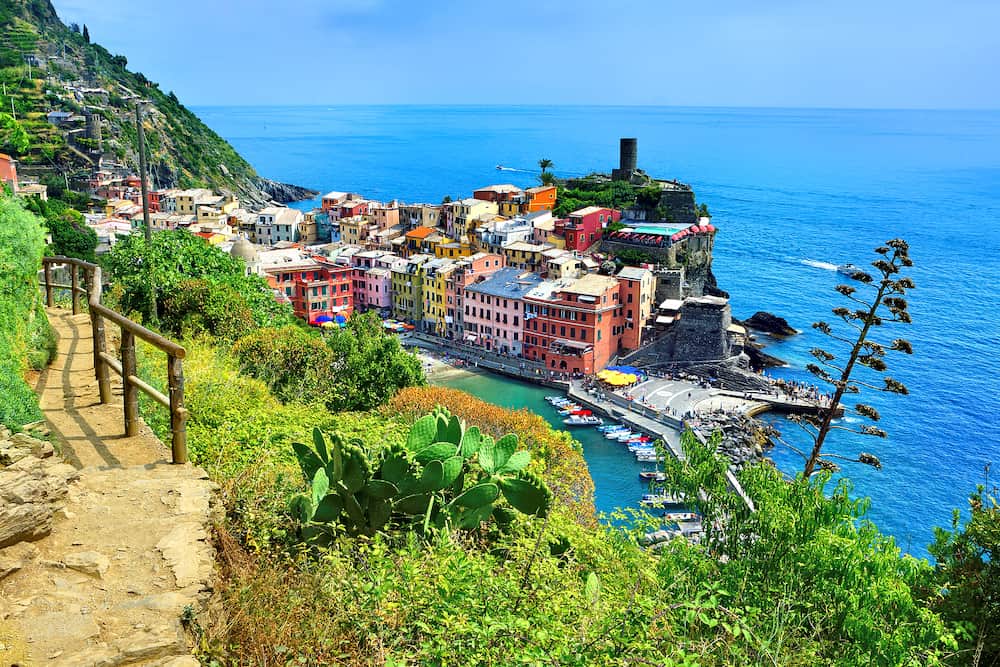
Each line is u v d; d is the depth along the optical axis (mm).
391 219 174500
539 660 8492
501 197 168125
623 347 118312
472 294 126875
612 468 81938
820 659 13148
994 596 15734
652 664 9188
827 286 167500
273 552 11203
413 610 9633
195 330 34062
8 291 16688
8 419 11422
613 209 153500
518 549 12164
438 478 13047
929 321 140875
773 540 16719
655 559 15039
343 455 12703
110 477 10938
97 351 14539
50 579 8164
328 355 34406
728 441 87250
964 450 87625
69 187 176250
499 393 106875
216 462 14125
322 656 8969
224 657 8227
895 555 16500
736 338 116625
